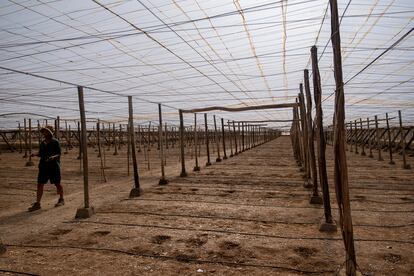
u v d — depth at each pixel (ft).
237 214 21.89
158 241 17.06
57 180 25.22
